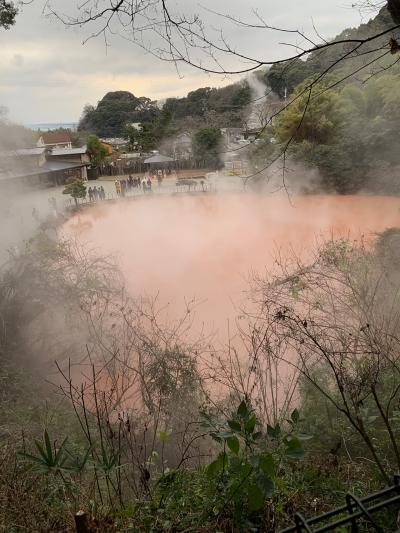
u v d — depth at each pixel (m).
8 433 4.68
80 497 2.95
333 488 2.86
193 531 2.43
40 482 3.24
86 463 3.23
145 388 4.94
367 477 3.03
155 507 2.66
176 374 5.15
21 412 5.52
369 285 6.20
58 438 4.49
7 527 2.75
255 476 2.38
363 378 3.38
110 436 3.52
